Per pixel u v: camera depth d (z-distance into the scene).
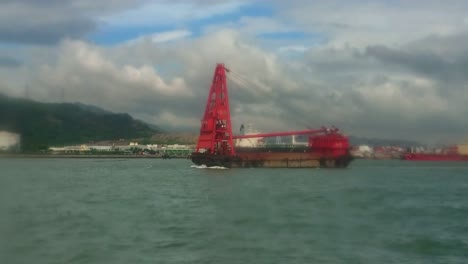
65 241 37.47
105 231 41.72
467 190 92.12
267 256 34.41
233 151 177.00
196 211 54.53
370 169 192.62
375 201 67.81
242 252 35.22
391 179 125.44
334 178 122.19
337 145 186.00
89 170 164.00
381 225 47.25
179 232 41.88
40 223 44.41
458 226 47.34
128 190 83.25
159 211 54.47
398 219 51.31
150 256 33.78
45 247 35.38
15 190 65.88
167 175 134.25
